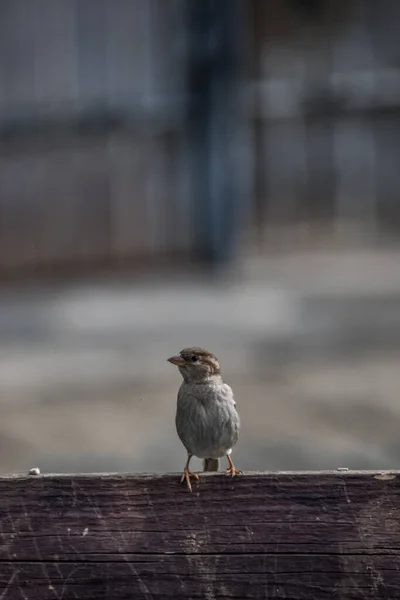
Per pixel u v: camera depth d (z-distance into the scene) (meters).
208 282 17.64
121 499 3.96
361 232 23.12
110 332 14.46
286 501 3.93
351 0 22.22
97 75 19.02
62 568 3.93
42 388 11.84
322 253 21.59
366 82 22.31
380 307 15.70
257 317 15.09
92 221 19.20
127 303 15.95
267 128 22.58
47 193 19.09
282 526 3.92
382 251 21.77
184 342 14.23
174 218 18.86
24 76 18.92
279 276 18.36
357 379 12.01
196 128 18.33
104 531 3.94
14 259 18.94
